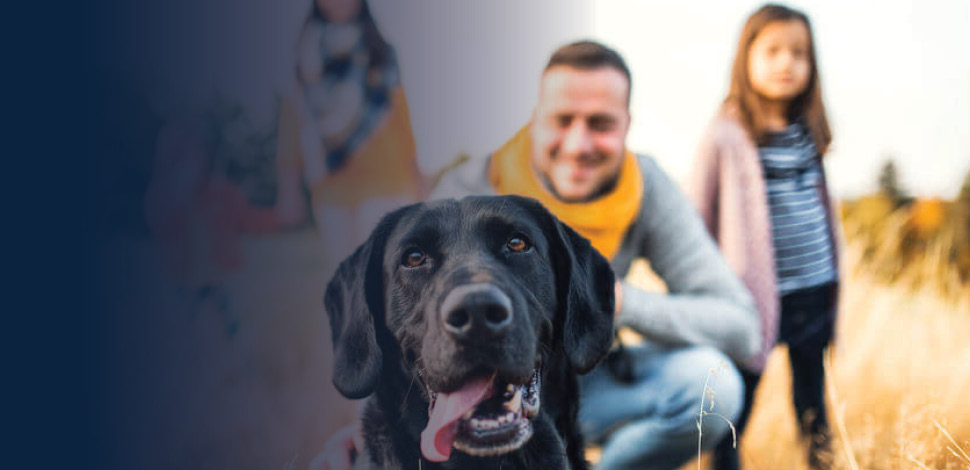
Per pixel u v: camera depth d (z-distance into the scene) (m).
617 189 2.50
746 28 3.11
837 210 3.39
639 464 2.57
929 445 2.35
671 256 2.63
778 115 3.11
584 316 1.99
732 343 2.59
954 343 3.26
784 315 3.09
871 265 4.15
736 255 3.02
